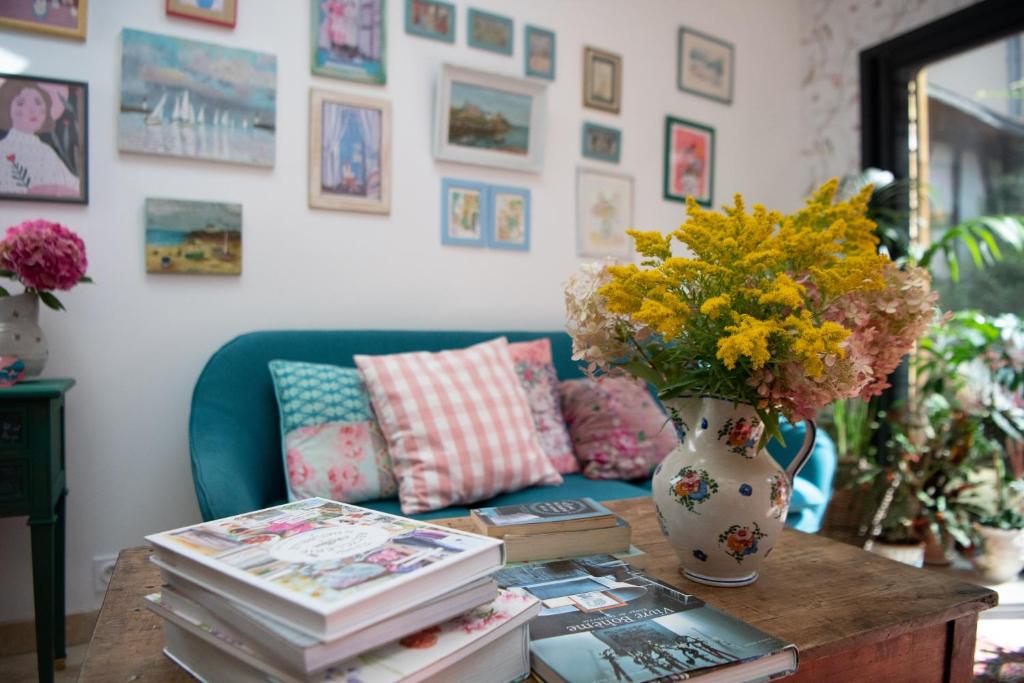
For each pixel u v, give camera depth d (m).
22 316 1.54
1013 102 2.39
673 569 0.98
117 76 1.78
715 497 0.88
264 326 1.97
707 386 0.86
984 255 2.48
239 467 1.46
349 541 0.67
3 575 1.67
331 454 1.58
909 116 2.73
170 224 1.83
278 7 1.98
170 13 1.83
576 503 1.07
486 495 1.63
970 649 0.90
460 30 2.27
